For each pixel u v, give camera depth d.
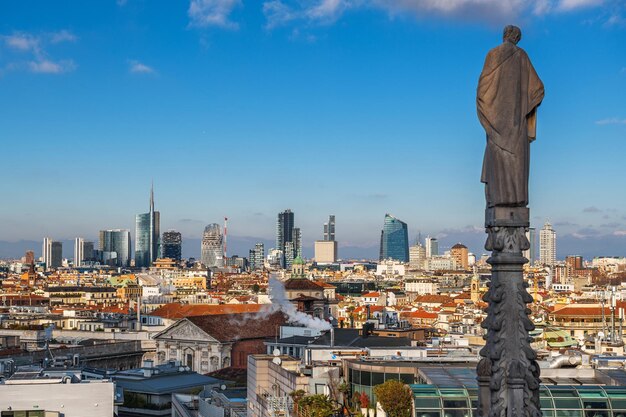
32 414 130.88
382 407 87.12
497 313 28.08
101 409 133.38
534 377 27.62
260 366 139.00
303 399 104.25
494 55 27.77
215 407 147.25
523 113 27.67
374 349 129.50
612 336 195.00
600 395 78.38
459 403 82.38
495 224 27.97
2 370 166.50
